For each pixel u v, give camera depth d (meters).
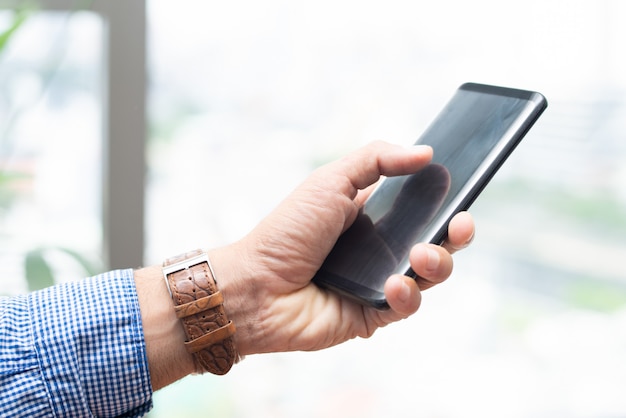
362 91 1.23
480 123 0.71
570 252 1.27
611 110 1.22
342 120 1.24
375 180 0.72
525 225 1.27
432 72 1.23
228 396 1.29
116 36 1.10
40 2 1.04
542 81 1.21
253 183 1.24
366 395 1.32
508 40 1.21
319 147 1.25
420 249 0.63
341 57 1.22
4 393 0.63
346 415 1.32
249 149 1.23
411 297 0.63
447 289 1.29
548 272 1.28
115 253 1.17
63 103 1.12
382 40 1.22
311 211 0.70
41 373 0.64
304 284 0.72
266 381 1.30
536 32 1.20
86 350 0.65
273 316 0.71
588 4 1.19
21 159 1.12
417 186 0.72
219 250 0.71
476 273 1.29
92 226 1.17
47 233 1.15
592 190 1.25
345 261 0.72
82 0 1.06
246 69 1.20
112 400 0.66
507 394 1.31
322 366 1.30
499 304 1.30
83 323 0.65
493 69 1.22
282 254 0.70
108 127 1.13
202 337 0.66
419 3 1.21
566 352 1.29
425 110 1.24
